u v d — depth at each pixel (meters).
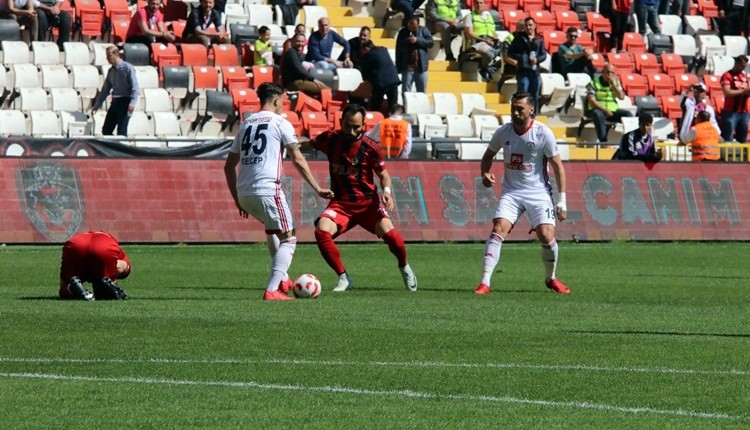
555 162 37.91
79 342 24.30
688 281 42.97
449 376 20.55
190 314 29.53
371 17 87.31
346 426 16.44
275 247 35.09
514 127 37.81
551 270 38.41
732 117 81.50
